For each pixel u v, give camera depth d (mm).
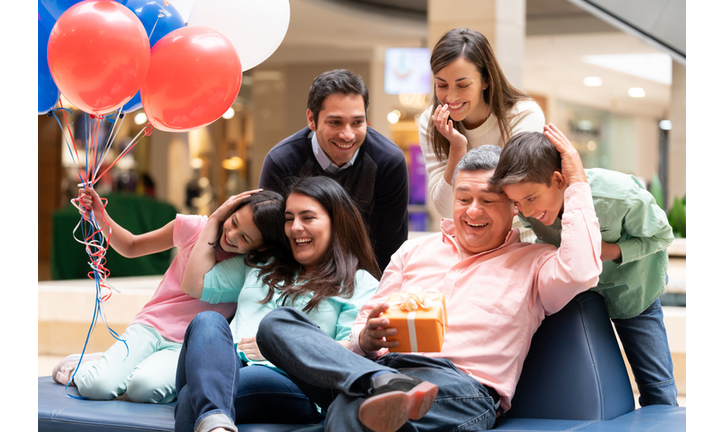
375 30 9727
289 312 1769
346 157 2521
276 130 10883
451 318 1850
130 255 2436
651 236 1907
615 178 1887
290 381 1944
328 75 2475
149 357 2260
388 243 2766
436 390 1571
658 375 2139
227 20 2379
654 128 17750
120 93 1964
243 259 2332
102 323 4578
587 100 15422
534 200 1775
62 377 2475
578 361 1902
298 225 2150
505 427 1778
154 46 2098
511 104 2404
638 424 1754
